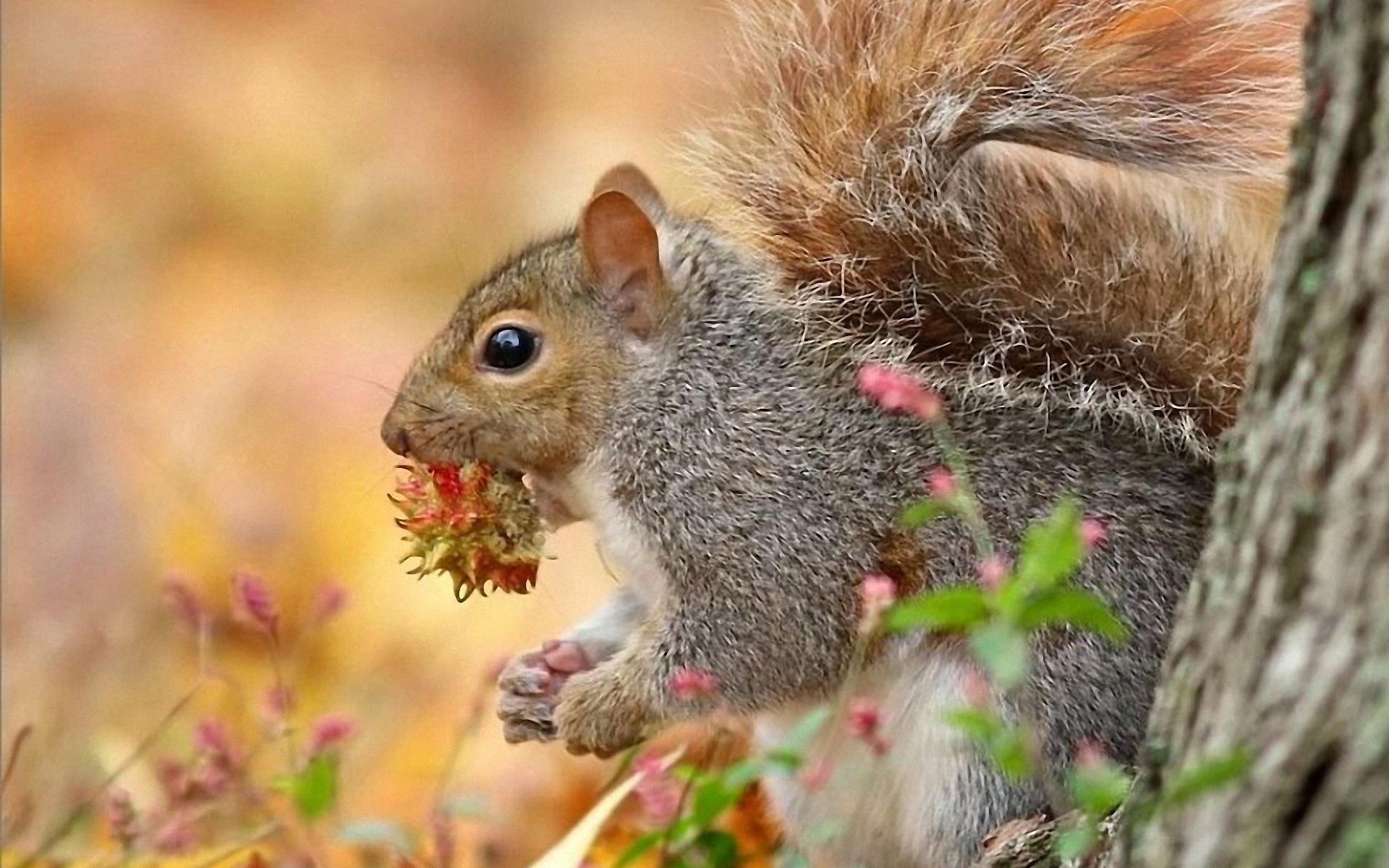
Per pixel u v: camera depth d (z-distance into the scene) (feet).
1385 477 8.75
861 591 9.27
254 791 9.41
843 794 9.25
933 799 9.21
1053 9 9.34
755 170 9.40
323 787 9.19
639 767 9.36
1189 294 9.32
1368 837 8.73
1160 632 9.21
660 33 15.39
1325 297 8.79
